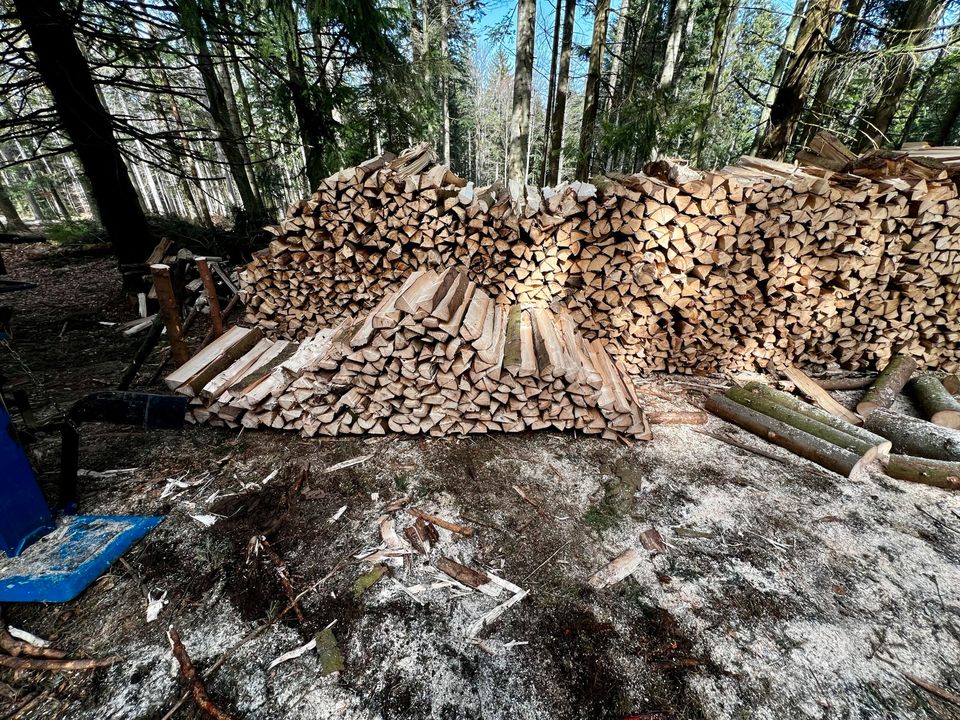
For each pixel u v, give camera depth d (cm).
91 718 157
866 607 204
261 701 164
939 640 189
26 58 488
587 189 365
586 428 330
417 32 1288
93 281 766
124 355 474
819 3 463
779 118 531
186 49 665
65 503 249
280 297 402
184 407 263
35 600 197
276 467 295
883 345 420
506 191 421
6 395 257
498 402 322
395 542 236
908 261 385
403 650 182
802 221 362
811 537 246
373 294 391
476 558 228
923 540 245
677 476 294
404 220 360
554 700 166
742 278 384
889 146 723
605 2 761
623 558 229
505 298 404
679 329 416
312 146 707
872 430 344
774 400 356
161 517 249
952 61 613
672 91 859
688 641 188
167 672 172
